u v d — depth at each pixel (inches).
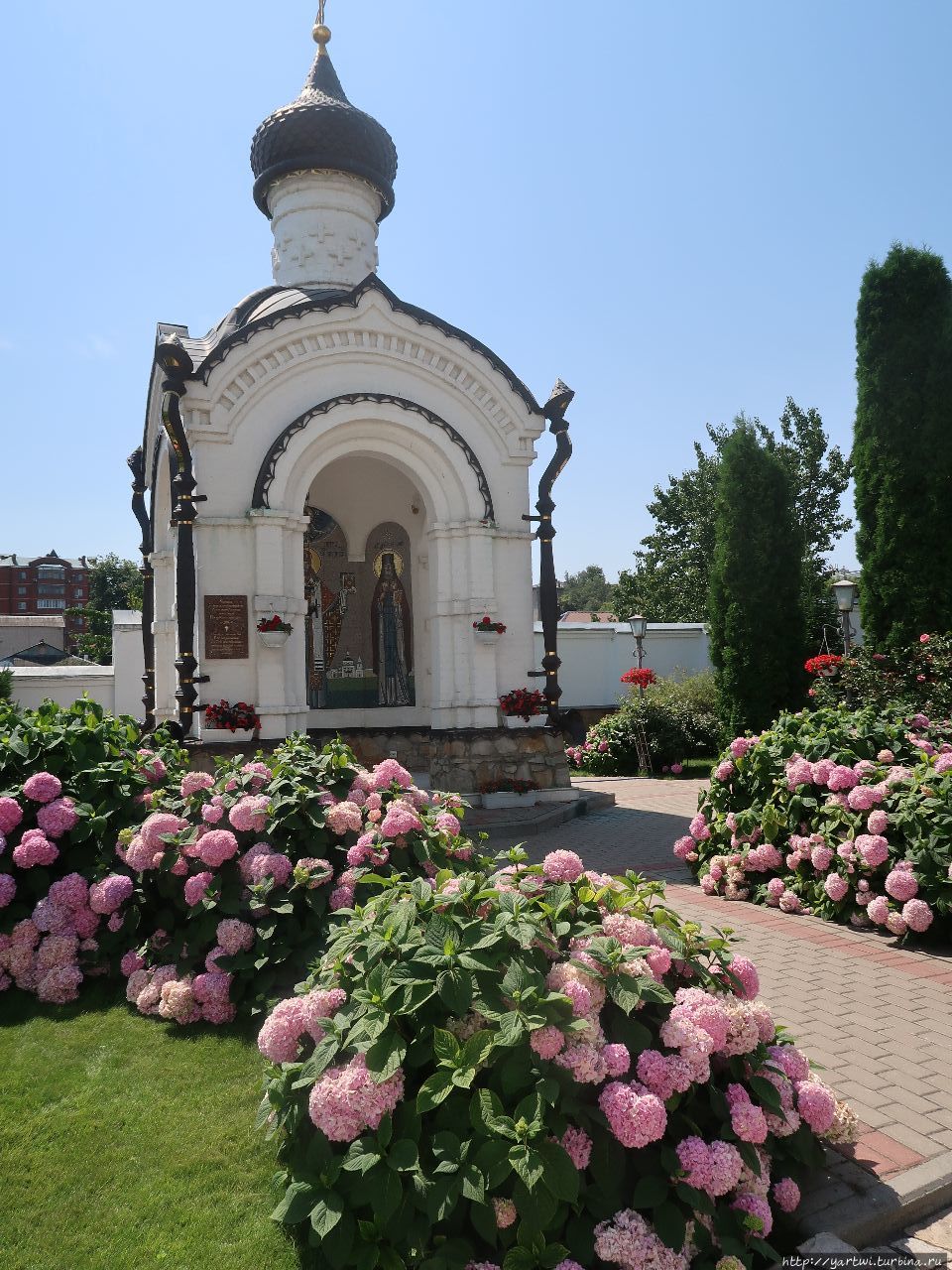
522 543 519.5
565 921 139.1
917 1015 202.7
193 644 450.6
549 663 510.9
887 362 553.0
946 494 537.3
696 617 1342.3
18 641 1905.8
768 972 232.2
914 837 258.5
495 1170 109.5
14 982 215.2
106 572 2923.2
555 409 516.7
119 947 215.5
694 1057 121.2
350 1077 118.4
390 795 226.1
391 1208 112.3
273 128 594.9
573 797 500.7
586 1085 120.9
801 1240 126.8
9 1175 140.3
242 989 193.5
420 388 506.9
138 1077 169.6
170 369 443.2
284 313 472.4
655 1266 108.8
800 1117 135.6
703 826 334.0
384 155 612.1
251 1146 145.9
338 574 620.4
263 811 203.8
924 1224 132.3
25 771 236.5
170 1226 128.0
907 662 506.6
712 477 1352.1
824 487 1355.8
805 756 312.5
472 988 122.5
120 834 214.2
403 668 613.0
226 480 462.6
